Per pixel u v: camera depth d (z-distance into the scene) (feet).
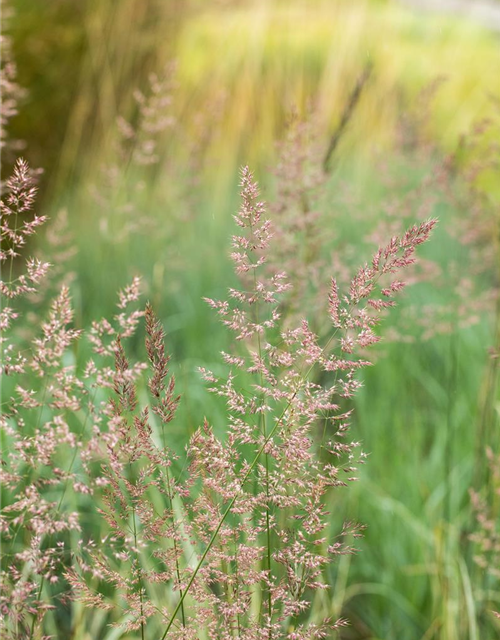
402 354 11.20
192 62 16.84
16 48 15.10
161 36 16.44
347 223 12.69
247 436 3.60
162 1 16.80
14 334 8.98
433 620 7.51
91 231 13.21
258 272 6.93
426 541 8.21
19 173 3.62
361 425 9.62
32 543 3.66
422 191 10.10
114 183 11.86
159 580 3.69
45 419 7.84
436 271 10.41
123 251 12.60
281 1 17.26
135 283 3.43
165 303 12.83
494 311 10.04
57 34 15.46
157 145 14.76
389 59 16.49
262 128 15.75
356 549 3.70
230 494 3.59
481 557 6.94
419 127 12.86
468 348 11.26
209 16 17.52
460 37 26.25
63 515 3.72
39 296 9.04
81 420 7.39
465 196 10.12
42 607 3.70
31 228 3.65
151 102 11.37
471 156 10.69
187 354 11.43
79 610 6.43
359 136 15.43
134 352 10.57
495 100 9.76
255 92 16.15
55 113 15.24
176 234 13.43
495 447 7.77
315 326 7.00
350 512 8.48
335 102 15.19
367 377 10.70
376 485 8.88
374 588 8.10
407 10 25.44
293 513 5.24
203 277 13.24
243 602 3.66
